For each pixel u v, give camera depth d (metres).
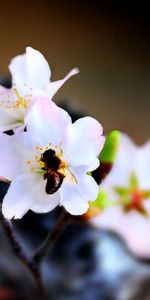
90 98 0.56
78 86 0.56
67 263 0.31
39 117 0.22
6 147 0.22
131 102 0.56
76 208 0.22
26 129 0.23
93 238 0.32
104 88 0.57
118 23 0.63
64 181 0.22
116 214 0.32
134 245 0.32
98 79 0.57
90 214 0.28
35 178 0.22
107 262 0.31
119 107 0.55
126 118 0.55
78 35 0.61
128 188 0.31
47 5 0.63
